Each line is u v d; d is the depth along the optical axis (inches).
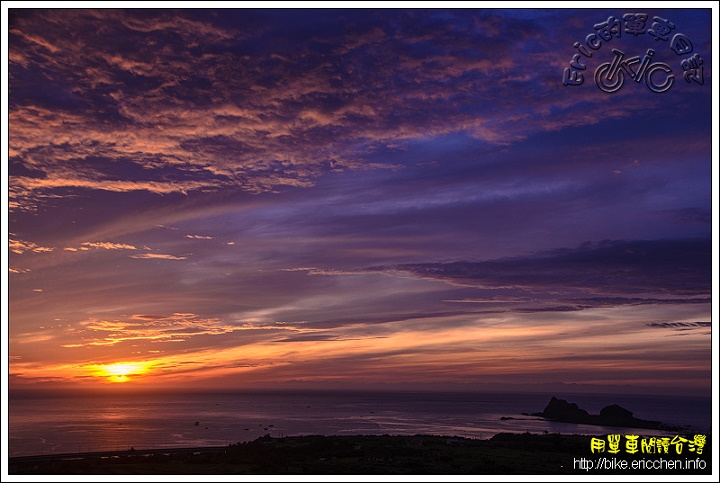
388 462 2287.2
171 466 2144.4
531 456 2456.9
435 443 2952.8
